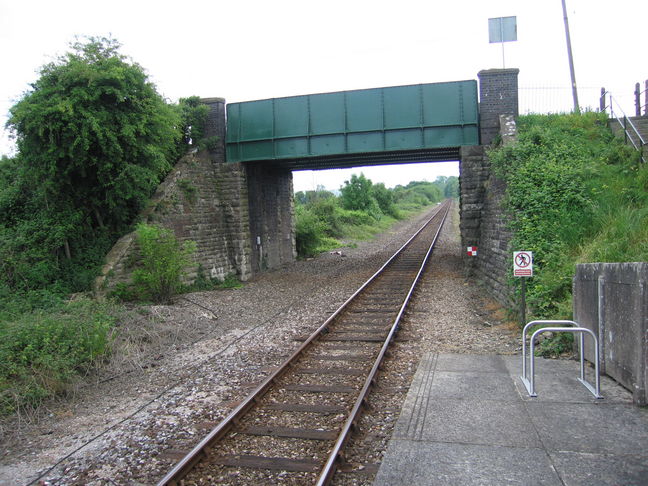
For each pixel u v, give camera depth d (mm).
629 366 6223
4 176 15344
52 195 13734
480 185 18016
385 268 20922
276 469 5070
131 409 7008
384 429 5797
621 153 14586
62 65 13492
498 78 18078
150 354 9680
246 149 20203
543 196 12070
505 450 4918
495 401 6234
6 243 12805
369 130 18922
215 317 12789
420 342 9688
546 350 8500
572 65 22922
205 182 19094
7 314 10281
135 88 14367
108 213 15258
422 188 134375
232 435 5887
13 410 7066
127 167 13867
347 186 54188
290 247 26844
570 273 9773
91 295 13055
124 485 4957
